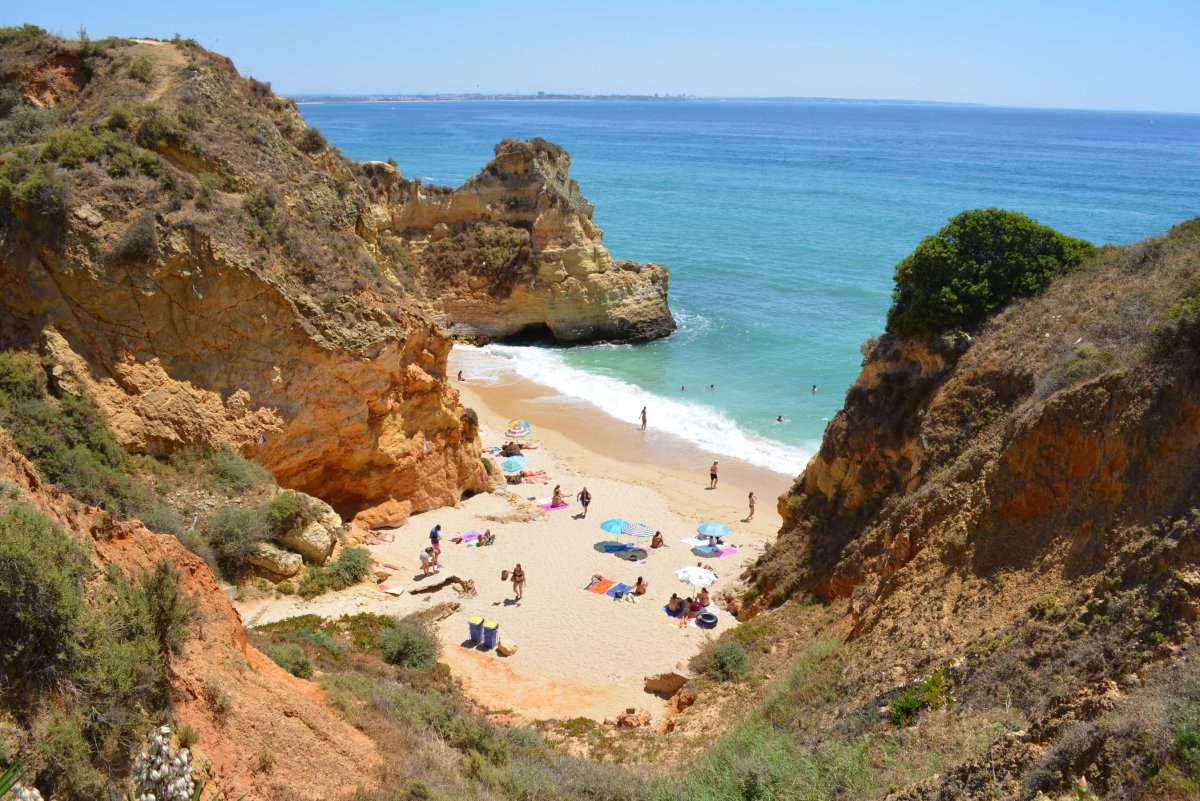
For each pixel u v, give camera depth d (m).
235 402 27.06
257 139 30.77
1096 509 15.59
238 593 24.14
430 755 15.47
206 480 25.69
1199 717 9.23
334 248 30.59
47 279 24.33
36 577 10.62
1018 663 13.73
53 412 22.94
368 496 32.72
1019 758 10.64
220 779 11.91
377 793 13.38
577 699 22.84
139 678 11.55
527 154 64.38
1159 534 13.79
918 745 13.06
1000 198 136.25
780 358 60.62
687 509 37.69
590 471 42.09
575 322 62.94
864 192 146.12
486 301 63.47
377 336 30.00
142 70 30.25
